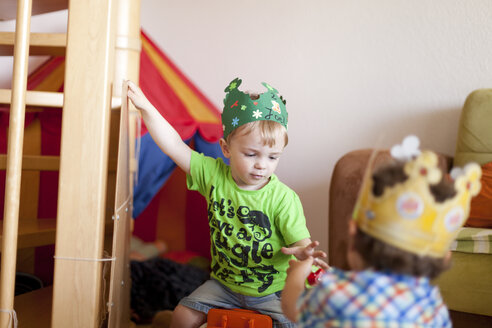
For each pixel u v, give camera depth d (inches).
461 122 71.3
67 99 42.3
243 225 45.0
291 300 33.6
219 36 92.5
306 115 85.2
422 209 26.5
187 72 95.2
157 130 46.1
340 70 82.8
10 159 40.4
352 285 26.9
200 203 88.7
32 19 90.9
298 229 43.6
